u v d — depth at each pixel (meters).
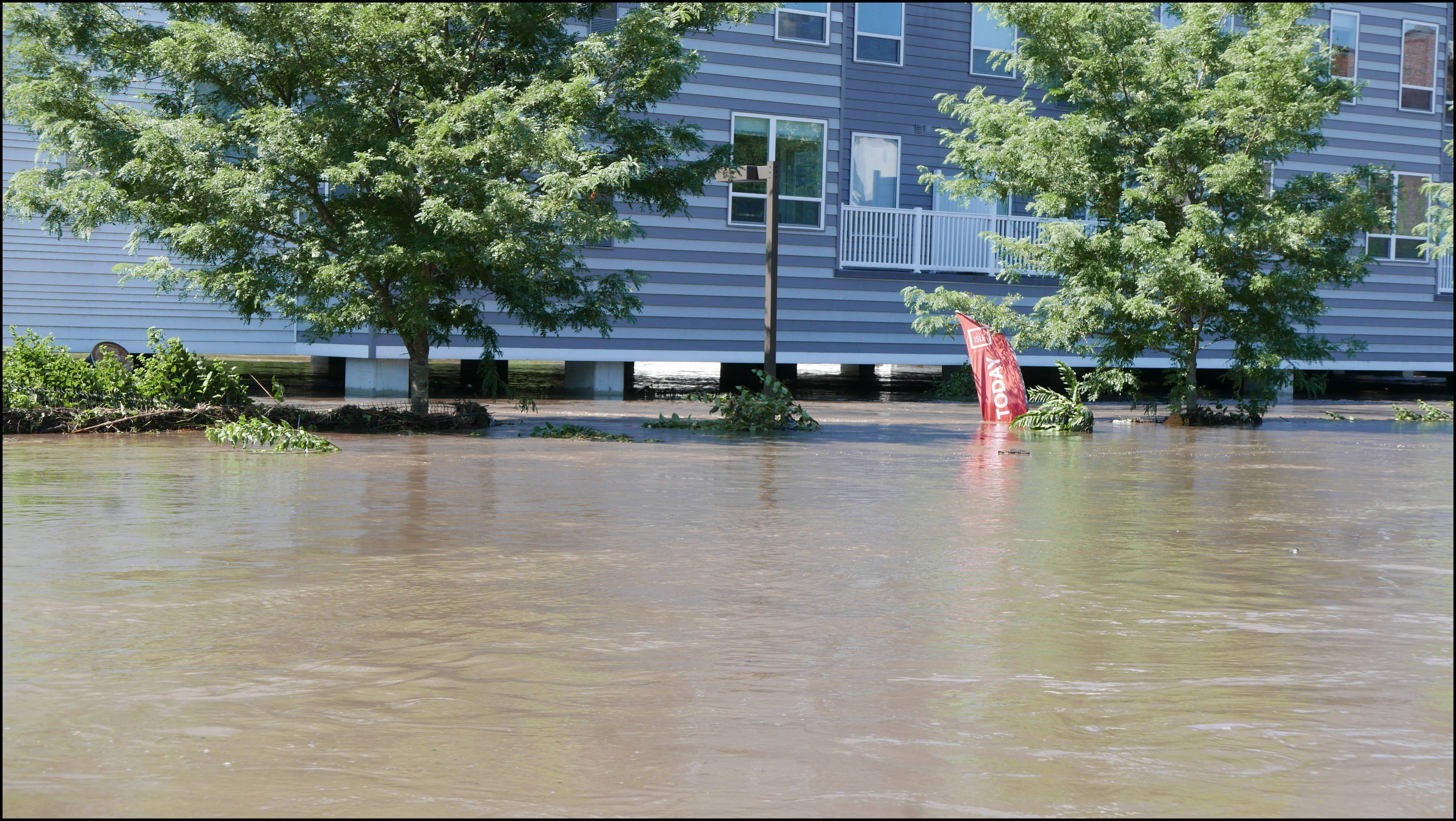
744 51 22.52
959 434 15.96
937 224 24.12
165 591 5.55
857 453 13.02
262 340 20.59
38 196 13.74
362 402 17.78
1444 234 21.70
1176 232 19.11
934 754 3.52
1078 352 20.25
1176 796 3.21
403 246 14.36
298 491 9.03
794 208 23.16
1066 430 16.72
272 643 4.68
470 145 13.61
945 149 24.67
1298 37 18.89
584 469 10.94
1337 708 4.00
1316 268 18.84
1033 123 18.80
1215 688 4.21
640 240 22.03
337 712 3.84
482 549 6.81
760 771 3.36
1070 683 4.27
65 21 14.13
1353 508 9.21
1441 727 3.80
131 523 7.43
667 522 7.95
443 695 4.04
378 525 7.57
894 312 24.03
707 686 4.18
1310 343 19.30
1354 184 18.84
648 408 18.98
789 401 16.27
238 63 14.26
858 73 23.84
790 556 6.77
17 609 5.16
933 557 6.82
